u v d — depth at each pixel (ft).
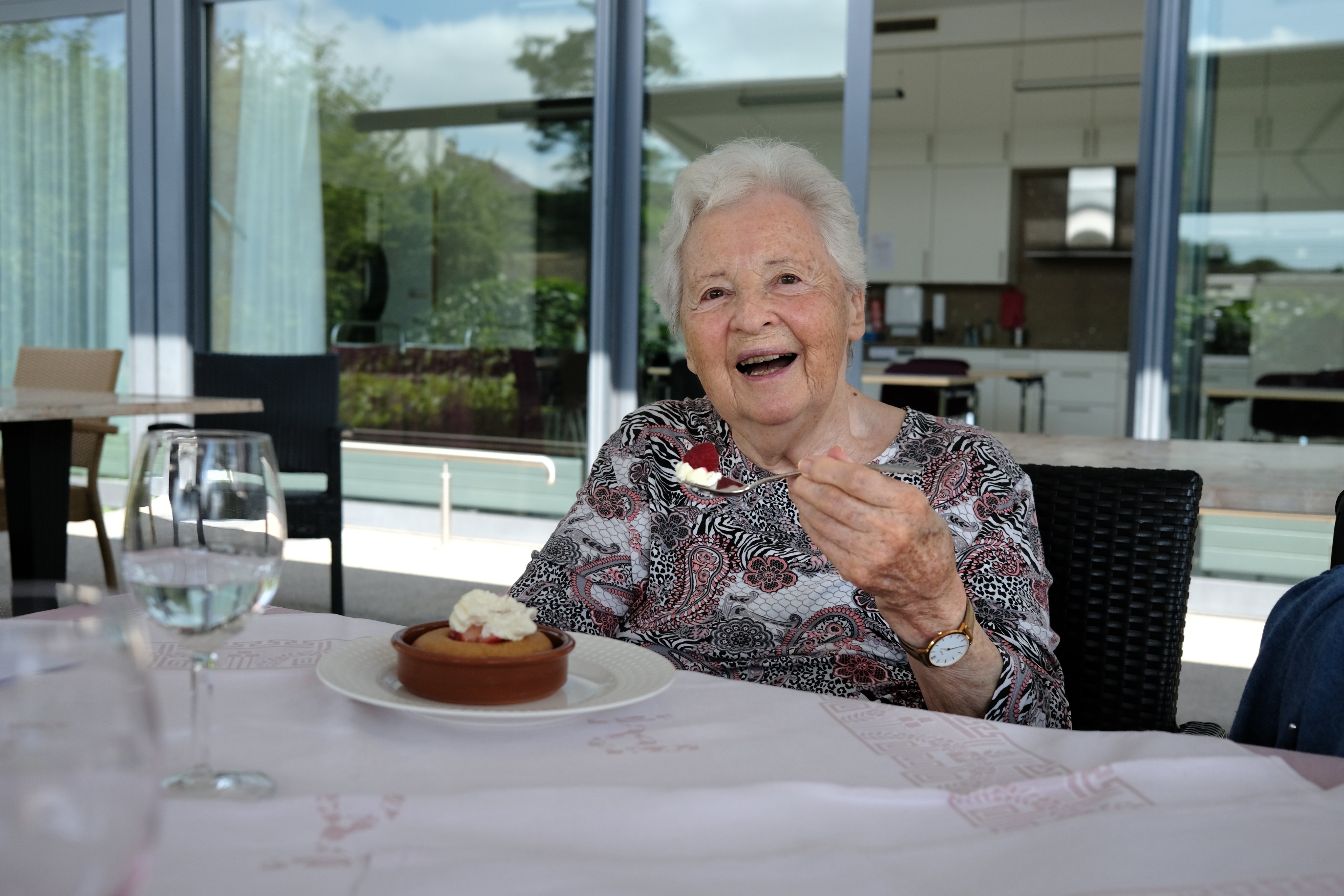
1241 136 12.64
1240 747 2.21
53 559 9.39
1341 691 2.84
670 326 4.18
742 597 3.74
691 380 14.89
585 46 15.02
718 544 3.81
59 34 18.01
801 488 2.60
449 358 16.28
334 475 11.09
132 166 17.58
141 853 1.00
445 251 16.20
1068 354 25.81
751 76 14.24
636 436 4.05
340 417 17.07
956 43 26.55
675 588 3.84
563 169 15.33
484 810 1.77
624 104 14.88
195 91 17.39
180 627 1.84
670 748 2.17
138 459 2.00
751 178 3.84
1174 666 3.82
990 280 27.99
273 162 17.17
